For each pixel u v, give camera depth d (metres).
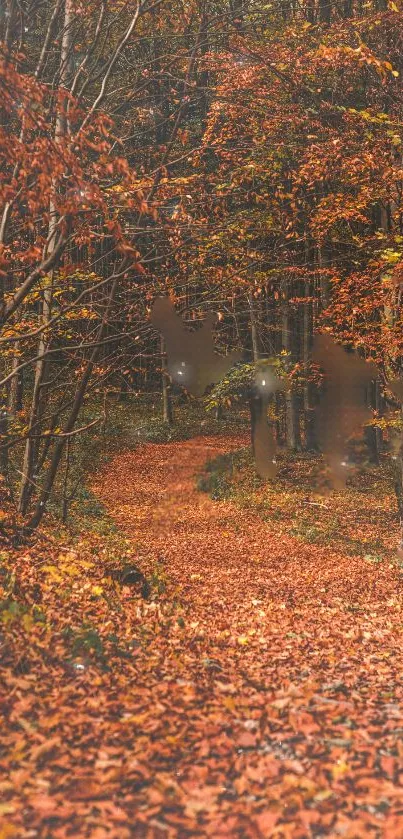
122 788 4.84
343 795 4.91
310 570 18.03
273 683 7.66
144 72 12.59
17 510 14.38
